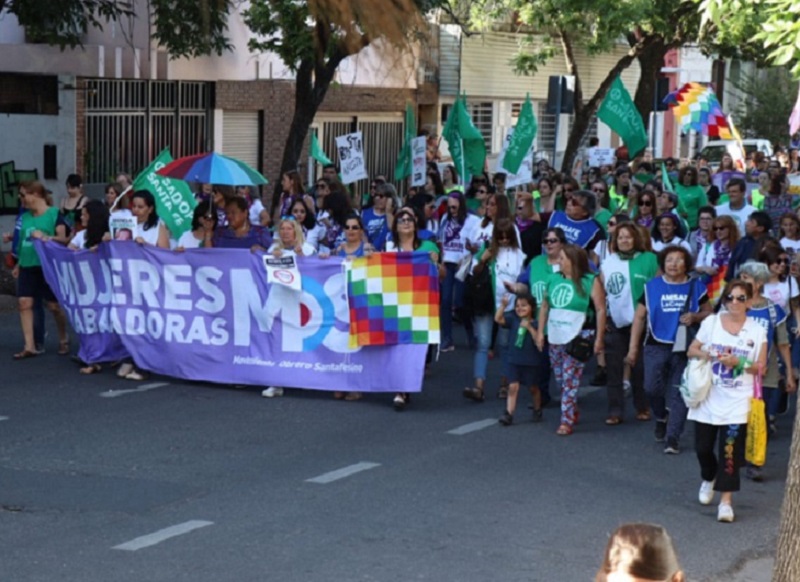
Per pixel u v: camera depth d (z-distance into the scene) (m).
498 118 43.78
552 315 13.10
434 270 14.17
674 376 12.44
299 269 14.51
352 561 8.61
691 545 9.48
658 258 12.73
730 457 10.08
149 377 15.50
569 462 11.93
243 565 8.44
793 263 13.58
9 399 14.00
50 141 27.86
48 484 10.57
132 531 9.23
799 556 6.76
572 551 9.08
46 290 16.58
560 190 22.14
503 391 14.95
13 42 26.53
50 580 8.04
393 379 14.24
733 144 37.22
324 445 12.30
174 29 12.28
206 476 10.97
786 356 12.33
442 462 11.72
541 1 30.02
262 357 14.82
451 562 8.68
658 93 38.62
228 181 16.14
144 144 30.61
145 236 15.63
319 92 25.47
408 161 24.78
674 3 31.61
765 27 15.20
